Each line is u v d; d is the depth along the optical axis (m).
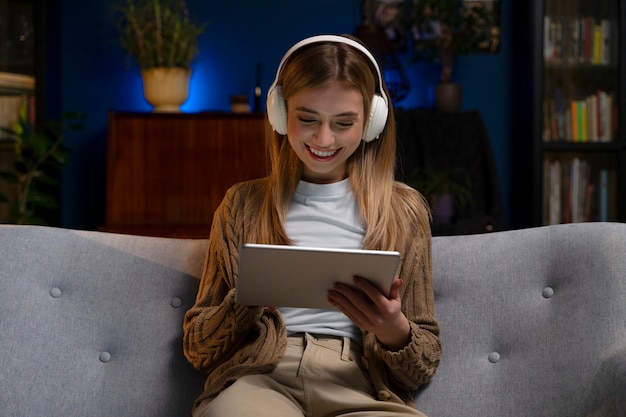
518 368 1.68
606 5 4.12
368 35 4.09
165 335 1.75
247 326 1.53
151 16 4.05
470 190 4.04
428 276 1.67
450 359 1.71
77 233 1.83
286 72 1.59
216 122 3.77
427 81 4.41
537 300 1.73
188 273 1.81
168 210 3.71
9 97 3.91
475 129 4.10
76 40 4.22
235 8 4.31
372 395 1.57
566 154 4.14
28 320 1.70
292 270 1.34
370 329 1.47
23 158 3.91
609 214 4.16
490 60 4.42
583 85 4.13
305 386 1.51
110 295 1.77
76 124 4.22
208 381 1.58
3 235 1.78
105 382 1.71
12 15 3.89
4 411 1.61
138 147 3.74
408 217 1.69
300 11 4.33
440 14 4.15
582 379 1.59
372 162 1.72
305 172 1.73
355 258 1.32
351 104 1.54
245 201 1.72
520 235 1.81
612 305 1.64
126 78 4.25
